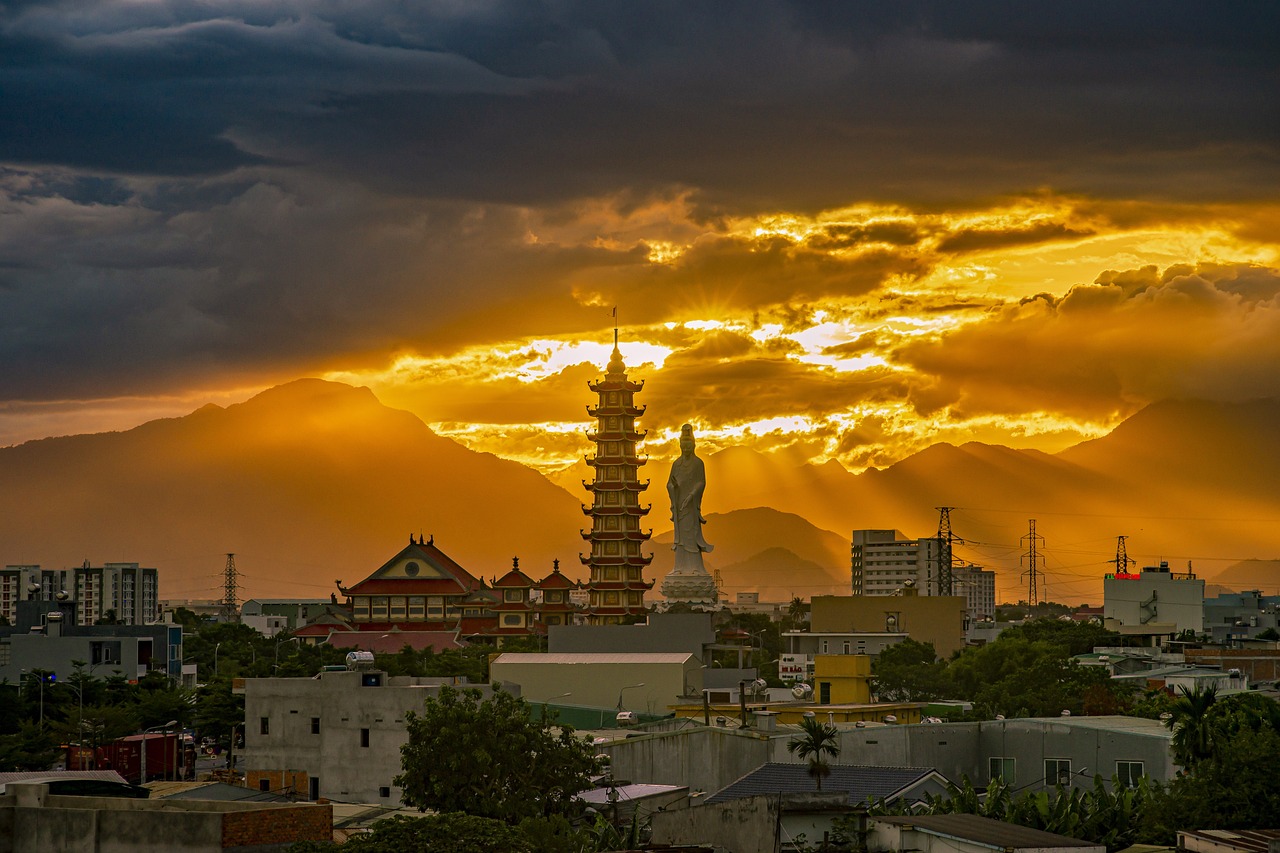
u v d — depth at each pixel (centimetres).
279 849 7412
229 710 15962
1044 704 18312
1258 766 9094
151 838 7338
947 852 7862
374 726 13025
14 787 8062
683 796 11125
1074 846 7675
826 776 10225
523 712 11006
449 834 7688
